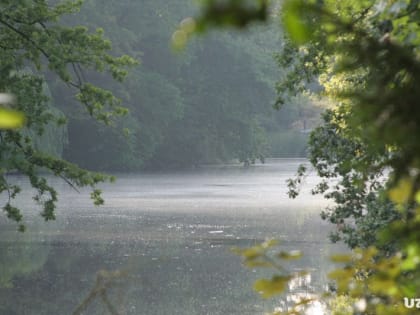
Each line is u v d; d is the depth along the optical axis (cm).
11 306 5369
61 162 5766
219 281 6022
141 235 8319
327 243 7512
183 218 9669
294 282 5734
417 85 453
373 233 3541
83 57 5891
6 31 5916
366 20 1259
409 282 606
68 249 7525
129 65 5984
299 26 425
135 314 5016
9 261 6944
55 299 5544
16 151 5847
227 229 8694
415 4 1055
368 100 464
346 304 1948
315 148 4056
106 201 11694
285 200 11681
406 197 500
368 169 692
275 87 3956
